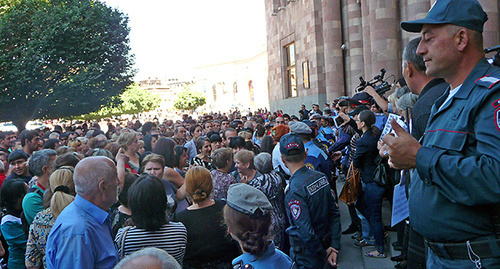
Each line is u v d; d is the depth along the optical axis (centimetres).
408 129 297
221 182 441
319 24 1789
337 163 856
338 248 332
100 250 227
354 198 511
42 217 329
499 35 726
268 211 215
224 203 320
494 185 135
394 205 262
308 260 316
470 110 151
